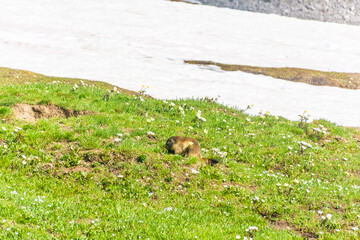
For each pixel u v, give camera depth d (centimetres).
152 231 2714
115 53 11675
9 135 3972
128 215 2925
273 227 3300
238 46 14562
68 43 12031
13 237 2195
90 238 2458
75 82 7856
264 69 11656
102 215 2905
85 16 16125
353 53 15275
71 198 3142
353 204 3819
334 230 3288
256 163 4719
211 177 4016
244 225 3181
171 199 3534
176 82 9450
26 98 4900
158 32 15112
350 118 8019
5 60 9100
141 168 3869
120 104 5556
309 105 8669
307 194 3950
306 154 5272
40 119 4575
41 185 3300
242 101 8475
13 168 3494
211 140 5012
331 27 19725
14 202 2622
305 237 3098
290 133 6069
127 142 4269
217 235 2792
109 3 18762
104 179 3606
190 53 12788
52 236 2333
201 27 16788
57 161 3741
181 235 2692
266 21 19525
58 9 16612
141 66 10594
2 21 13462
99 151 4022
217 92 8969
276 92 9525
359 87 10831
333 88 10406
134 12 17788
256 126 6003
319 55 14100
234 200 3678
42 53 10538
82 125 4566
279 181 4231
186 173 3962
